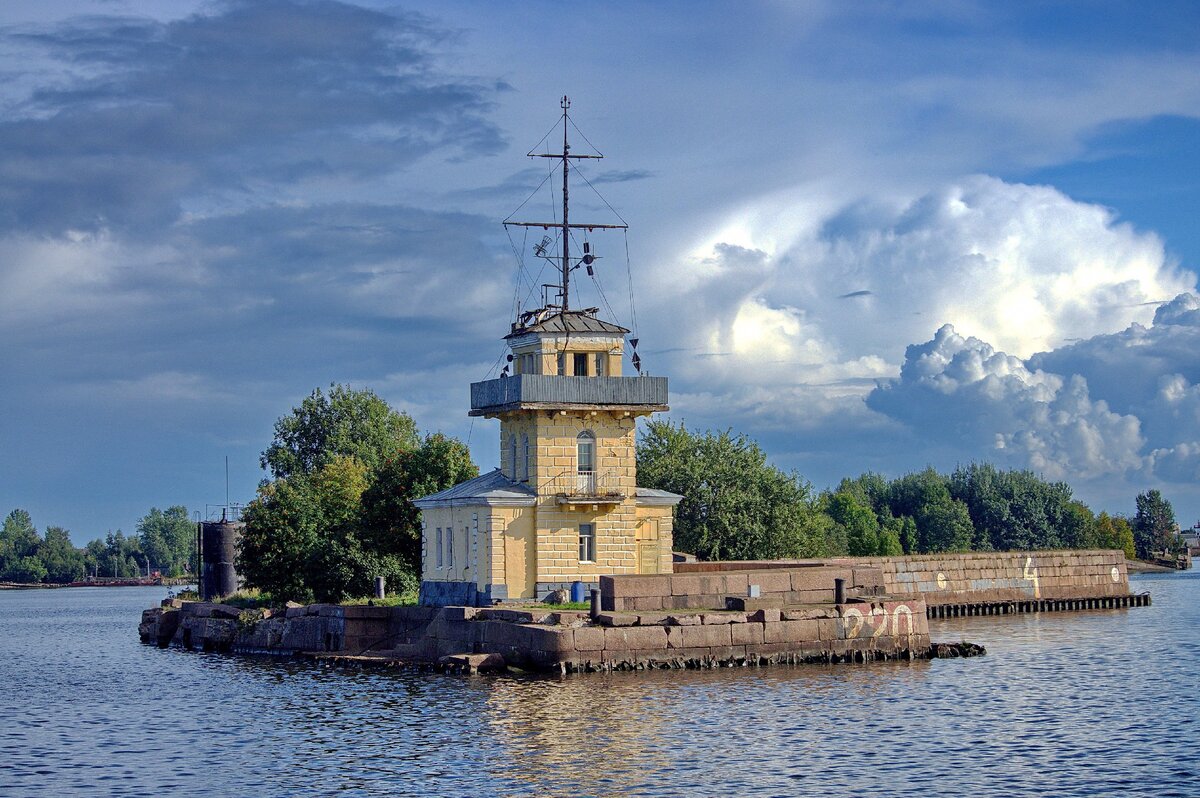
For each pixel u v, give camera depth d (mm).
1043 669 71562
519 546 80625
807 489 124875
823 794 44344
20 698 73312
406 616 81688
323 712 61969
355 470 123500
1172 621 106438
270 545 102125
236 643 95062
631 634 68000
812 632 71125
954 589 116312
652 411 82312
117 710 67250
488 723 56312
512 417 83875
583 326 84062
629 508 82500
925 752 50156
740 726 54594
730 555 119188
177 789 47969
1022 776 46500
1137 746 51188
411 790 46094
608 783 46125
